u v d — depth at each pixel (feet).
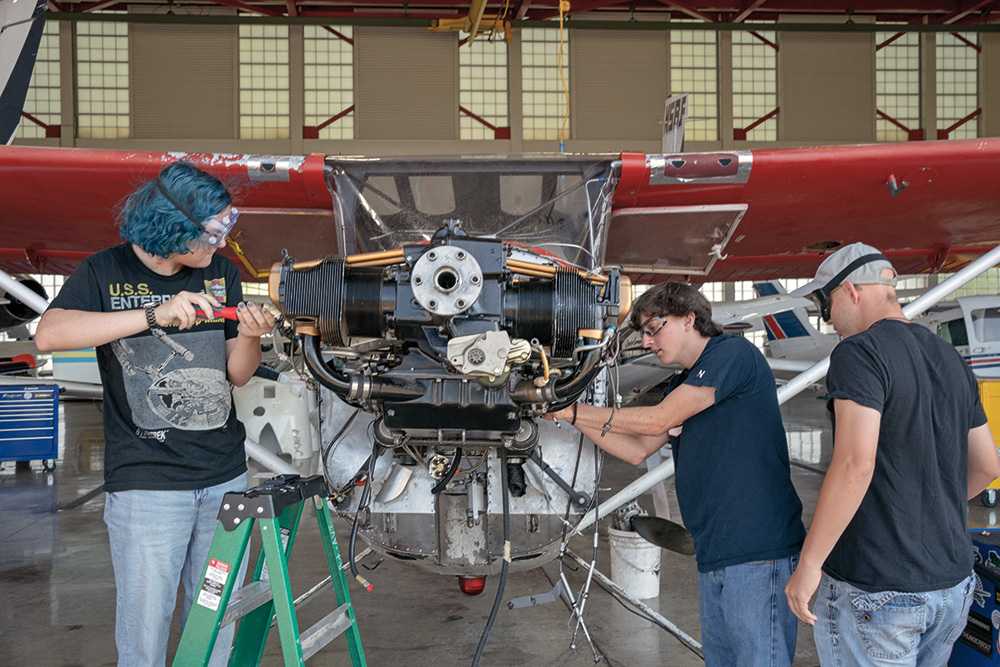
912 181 10.09
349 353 5.06
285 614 4.75
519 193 8.07
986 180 10.25
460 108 56.34
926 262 16.38
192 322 4.70
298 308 4.70
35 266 15.28
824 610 5.12
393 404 5.01
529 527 6.79
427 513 6.72
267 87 55.01
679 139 19.11
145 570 5.28
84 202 10.63
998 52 58.13
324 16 54.80
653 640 8.85
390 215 8.23
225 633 5.95
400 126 55.93
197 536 5.66
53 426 21.15
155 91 54.19
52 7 53.42
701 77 57.77
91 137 53.88
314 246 11.05
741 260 16.10
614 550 10.39
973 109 58.59
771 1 57.21
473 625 9.41
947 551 4.71
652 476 8.11
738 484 5.59
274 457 8.35
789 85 57.98
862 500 4.75
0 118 17.47
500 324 4.62
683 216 9.58
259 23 54.03
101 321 4.66
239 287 5.88
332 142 55.42
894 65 58.39
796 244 14.12
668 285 6.18
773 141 58.08
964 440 4.91
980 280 59.72
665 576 11.39
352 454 6.80
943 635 4.94
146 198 4.98
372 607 10.11
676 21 57.36
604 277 5.22
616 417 5.68
